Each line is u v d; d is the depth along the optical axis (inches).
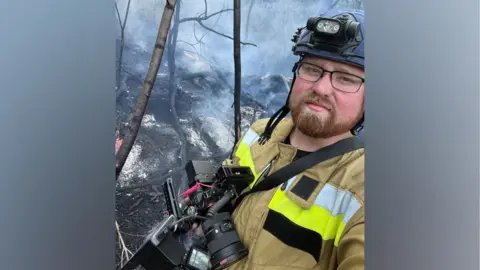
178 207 27.5
